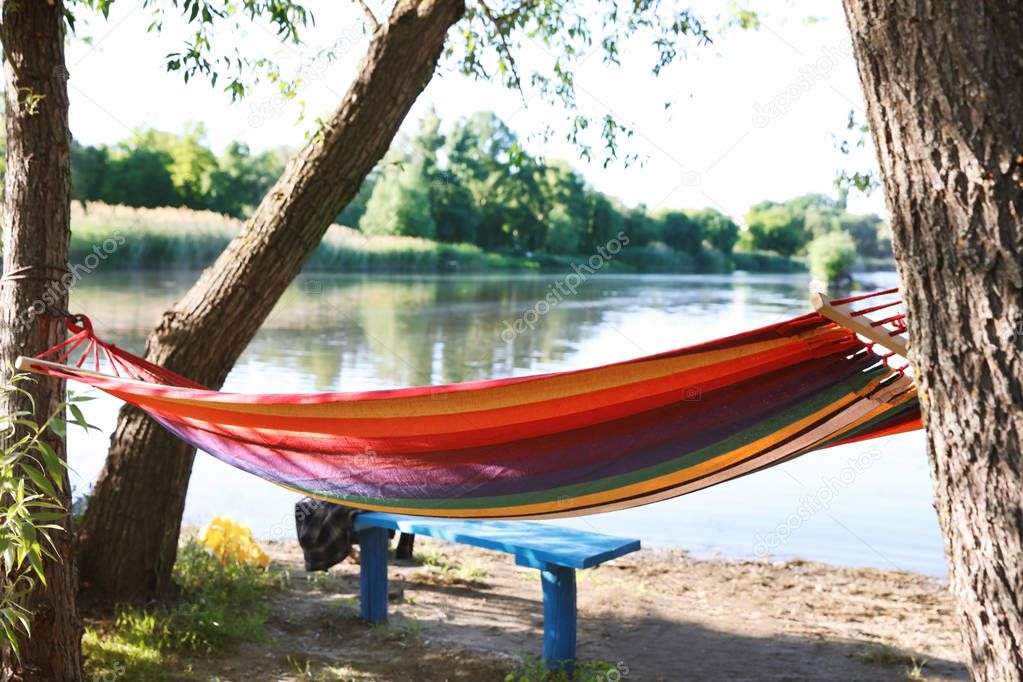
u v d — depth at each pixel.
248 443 3.40
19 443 3.06
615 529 7.58
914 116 2.07
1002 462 2.03
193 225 43.34
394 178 57.91
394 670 4.28
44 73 3.43
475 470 3.14
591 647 4.75
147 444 4.60
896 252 2.17
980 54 1.99
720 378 2.70
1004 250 1.99
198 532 6.15
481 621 5.06
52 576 3.32
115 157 45.12
